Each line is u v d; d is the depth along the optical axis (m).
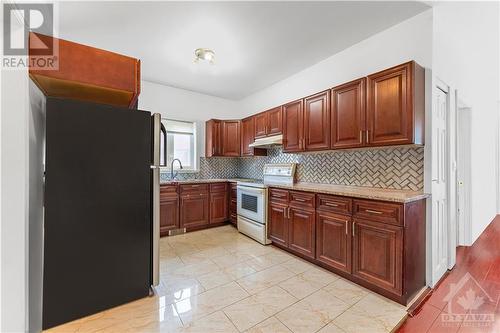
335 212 2.22
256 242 3.25
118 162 1.74
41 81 1.55
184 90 4.24
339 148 2.48
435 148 2.09
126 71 1.76
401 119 1.97
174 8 1.99
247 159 4.70
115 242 1.73
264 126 3.72
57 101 1.52
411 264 1.81
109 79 1.69
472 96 3.13
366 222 1.96
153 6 1.96
